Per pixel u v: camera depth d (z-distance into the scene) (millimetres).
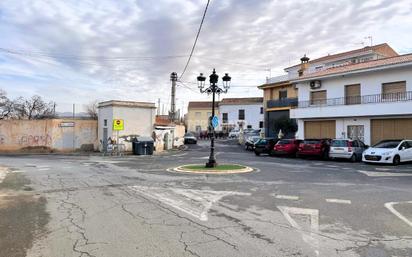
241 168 17875
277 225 7250
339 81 31359
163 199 10039
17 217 7973
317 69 45688
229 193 11031
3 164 21500
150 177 15055
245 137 48719
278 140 30578
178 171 17234
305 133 34000
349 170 17859
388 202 9617
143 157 28203
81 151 34969
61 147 34594
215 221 7559
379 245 5969
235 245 5949
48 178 14711
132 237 6391
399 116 26594
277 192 11219
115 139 32125
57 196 10555
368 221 7570
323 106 31359
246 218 7828
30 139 34969
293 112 34219
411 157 22016
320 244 6020
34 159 25859
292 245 5965
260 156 29391
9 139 35188
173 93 46594
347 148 23578
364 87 29359
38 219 7777
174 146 40719
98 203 9477
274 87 47000
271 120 46062
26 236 6500
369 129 28469
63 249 5758
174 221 7559
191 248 5785
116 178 14703
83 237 6410
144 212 8406
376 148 21656
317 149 25547
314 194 10852
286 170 17797
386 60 29859
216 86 18797
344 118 30453
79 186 12500
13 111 49594
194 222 7477
